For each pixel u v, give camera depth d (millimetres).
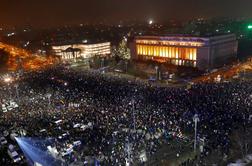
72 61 197625
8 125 64312
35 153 53156
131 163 48594
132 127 60906
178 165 47562
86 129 61000
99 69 156500
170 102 76188
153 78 125812
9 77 130000
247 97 76500
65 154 52000
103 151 52469
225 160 47781
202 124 59812
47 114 70562
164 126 60344
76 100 81312
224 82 101625
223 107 69125
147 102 77312
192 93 86000
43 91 95625
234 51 177625
